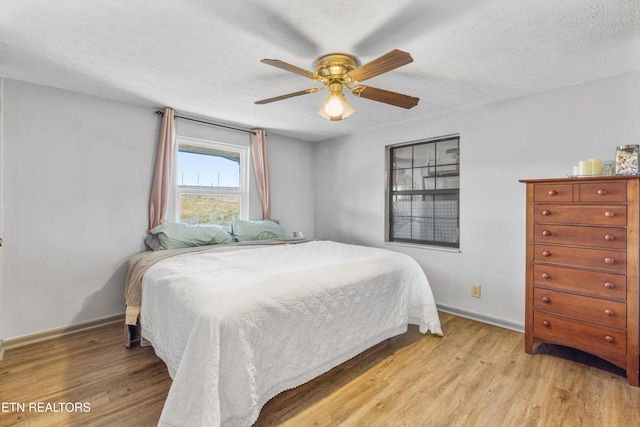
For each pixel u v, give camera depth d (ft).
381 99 6.71
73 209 8.49
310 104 9.46
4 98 7.47
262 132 12.50
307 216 14.80
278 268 6.66
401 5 4.72
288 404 5.54
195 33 5.55
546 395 5.77
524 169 8.64
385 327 7.45
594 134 7.52
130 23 5.25
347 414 5.27
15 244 7.64
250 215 12.52
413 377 6.42
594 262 6.47
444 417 5.20
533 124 8.47
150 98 8.98
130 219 9.48
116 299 9.23
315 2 4.67
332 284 6.34
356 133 13.12
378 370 6.70
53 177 8.17
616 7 4.72
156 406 5.40
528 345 7.42
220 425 4.25
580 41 5.74
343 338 6.42
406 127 11.40
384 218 12.21
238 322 4.69
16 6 4.77
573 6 4.72
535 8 4.76
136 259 8.48
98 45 6.00
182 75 7.39
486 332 8.71
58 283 8.27
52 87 8.11
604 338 6.35
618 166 6.51
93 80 7.70
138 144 9.61
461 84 7.84
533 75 7.30
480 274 9.54
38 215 7.97
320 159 14.75
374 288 7.22
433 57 6.39
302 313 5.67
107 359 7.02
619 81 7.19
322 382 6.24
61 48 6.11
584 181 6.57
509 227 8.93
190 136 10.76
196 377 4.32
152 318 6.50
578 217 6.67
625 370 6.45
